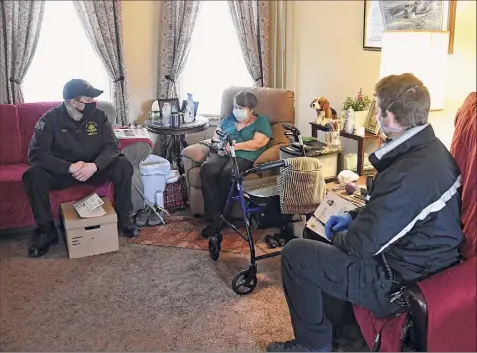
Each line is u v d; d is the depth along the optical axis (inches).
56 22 175.5
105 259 124.5
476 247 72.3
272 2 171.0
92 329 97.0
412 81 74.0
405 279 73.9
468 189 75.8
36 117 150.1
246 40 173.6
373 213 71.3
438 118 113.7
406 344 71.6
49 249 129.7
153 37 182.1
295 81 175.5
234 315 101.0
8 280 114.7
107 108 157.3
